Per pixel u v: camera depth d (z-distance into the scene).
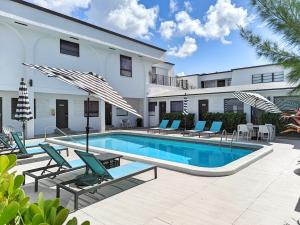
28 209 1.38
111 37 19.11
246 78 26.06
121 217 4.16
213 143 13.23
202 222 3.97
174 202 4.80
